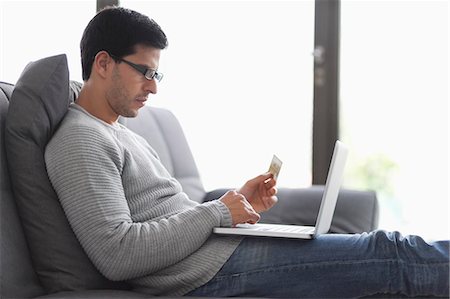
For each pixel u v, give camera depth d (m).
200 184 2.80
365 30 3.58
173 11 3.63
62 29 3.62
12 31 3.65
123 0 3.64
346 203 2.56
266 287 1.62
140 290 1.68
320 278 1.60
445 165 3.61
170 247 1.60
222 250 1.65
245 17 3.60
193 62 3.64
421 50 3.58
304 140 3.58
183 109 3.65
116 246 1.57
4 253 1.58
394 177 3.64
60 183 1.63
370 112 3.62
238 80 3.62
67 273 1.65
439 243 1.56
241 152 3.64
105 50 1.81
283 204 2.64
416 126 3.61
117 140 1.78
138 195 1.77
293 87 3.58
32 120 1.66
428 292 1.54
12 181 1.67
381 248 1.58
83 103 1.84
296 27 3.56
